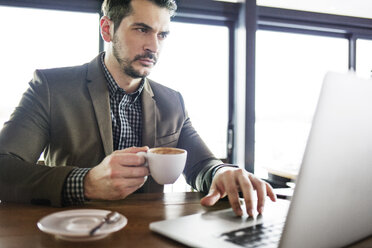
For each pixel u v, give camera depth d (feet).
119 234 1.91
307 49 10.39
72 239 1.79
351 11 10.28
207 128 9.73
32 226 2.03
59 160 3.89
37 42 7.51
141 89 4.40
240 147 9.77
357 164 1.52
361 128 1.48
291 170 7.19
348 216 1.60
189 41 9.25
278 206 2.60
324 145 1.35
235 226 2.00
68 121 3.85
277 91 9.88
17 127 3.44
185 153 2.55
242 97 9.56
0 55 7.23
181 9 9.04
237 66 9.82
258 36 9.60
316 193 1.40
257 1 9.51
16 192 2.56
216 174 2.94
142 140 4.25
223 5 9.31
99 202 2.69
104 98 4.00
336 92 1.32
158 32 3.92
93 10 8.11
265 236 1.81
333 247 1.58
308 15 9.99
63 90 3.93
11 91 7.27
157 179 2.51
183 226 1.99
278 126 9.92
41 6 7.80
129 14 3.76
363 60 10.96
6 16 7.58
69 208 2.47
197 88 9.42
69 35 7.78
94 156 3.91
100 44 8.15
